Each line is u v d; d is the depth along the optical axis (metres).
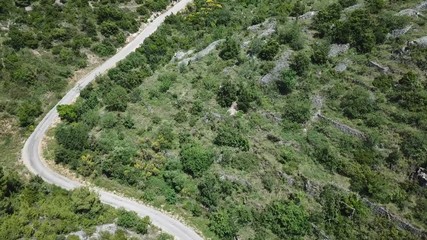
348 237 58.62
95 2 117.19
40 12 108.88
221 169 69.62
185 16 116.50
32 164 76.38
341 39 82.69
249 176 68.25
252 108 77.00
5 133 83.12
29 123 84.75
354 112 70.31
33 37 100.44
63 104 88.94
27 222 59.12
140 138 77.06
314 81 77.69
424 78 72.06
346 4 95.44
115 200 68.88
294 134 71.12
